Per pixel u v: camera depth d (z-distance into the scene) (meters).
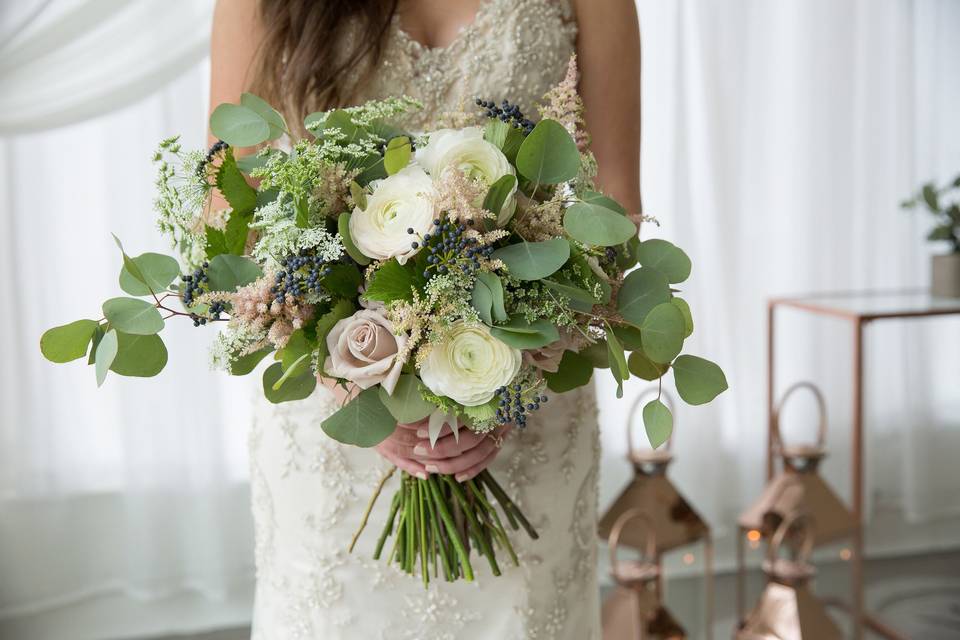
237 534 3.22
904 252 3.51
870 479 3.56
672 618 2.53
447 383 1.10
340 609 1.60
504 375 1.10
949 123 3.56
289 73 1.53
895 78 3.43
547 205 1.14
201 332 3.04
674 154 3.18
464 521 1.36
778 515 2.67
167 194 1.18
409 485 1.36
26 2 2.83
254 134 1.18
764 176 3.36
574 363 1.25
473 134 1.16
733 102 3.26
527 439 1.58
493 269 1.10
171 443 3.09
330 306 1.15
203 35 2.93
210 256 1.20
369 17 1.52
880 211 3.49
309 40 1.51
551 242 1.11
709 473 3.38
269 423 1.66
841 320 3.48
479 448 1.30
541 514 1.59
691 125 3.26
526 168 1.14
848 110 3.36
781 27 3.32
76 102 2.88
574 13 1.65
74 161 2.98
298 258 1.09
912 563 3.51
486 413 1.14
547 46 1.60
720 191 3.27
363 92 1.56
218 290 1.14
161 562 3.12
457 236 1.09
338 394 1.27
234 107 1.20
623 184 1.67
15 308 2.98
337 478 1.58
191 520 3.13
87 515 3.16
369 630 1.59
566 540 1.64
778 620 2.57
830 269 3.43
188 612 3.18
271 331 1.10
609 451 3.34
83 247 3.02
